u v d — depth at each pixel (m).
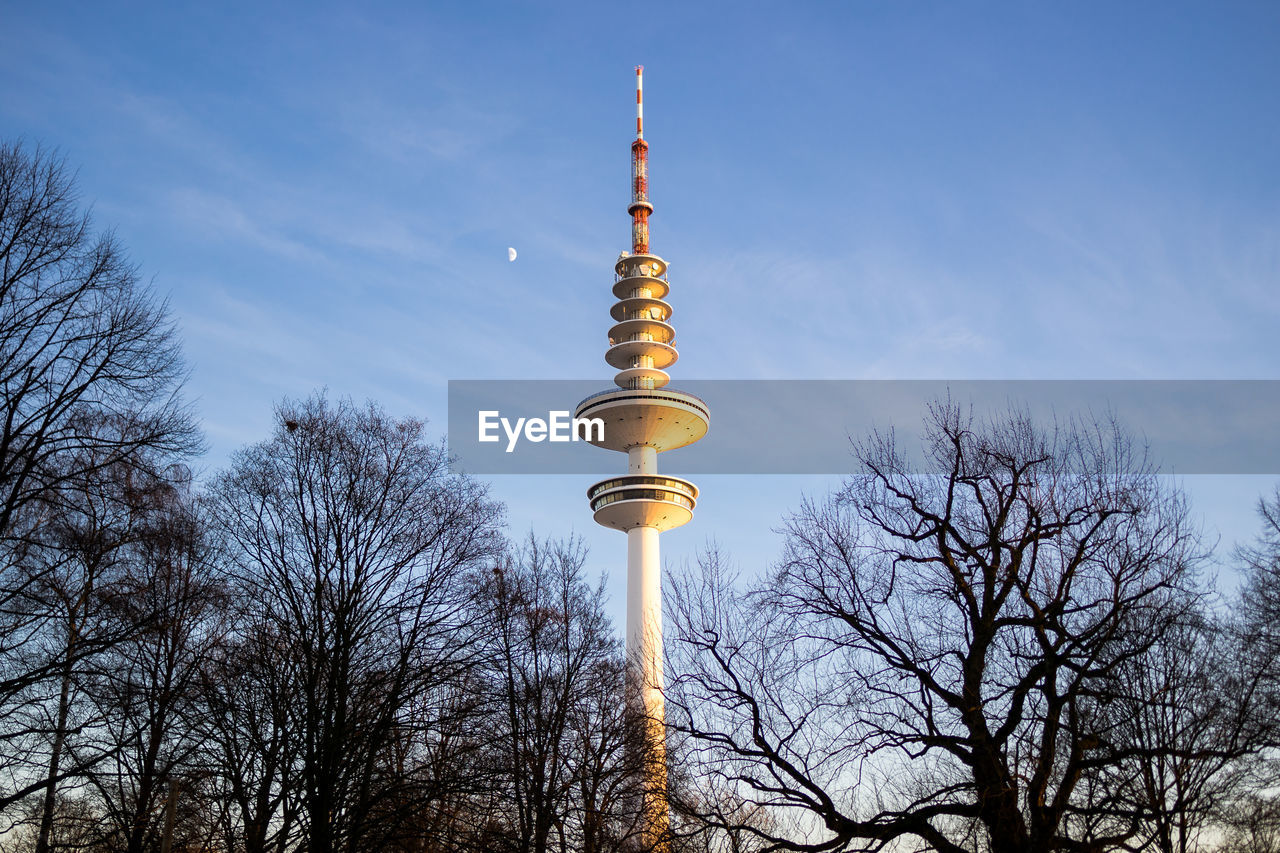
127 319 30.75
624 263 144.25
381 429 38.09
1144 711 27.70
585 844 42.41
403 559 35.62
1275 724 27.78
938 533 29.80
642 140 149.25
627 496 130.38
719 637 31.78
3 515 28.09
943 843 26.72
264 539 35.06
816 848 27.80
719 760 30.69
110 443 29.78
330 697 32.75
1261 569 35.03
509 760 40.31
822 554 31.30
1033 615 28.36
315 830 31.06
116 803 35.19
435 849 38.78
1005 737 26.62
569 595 49.09
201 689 32.94
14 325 29.58
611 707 46.97
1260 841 30.31
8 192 30.28
